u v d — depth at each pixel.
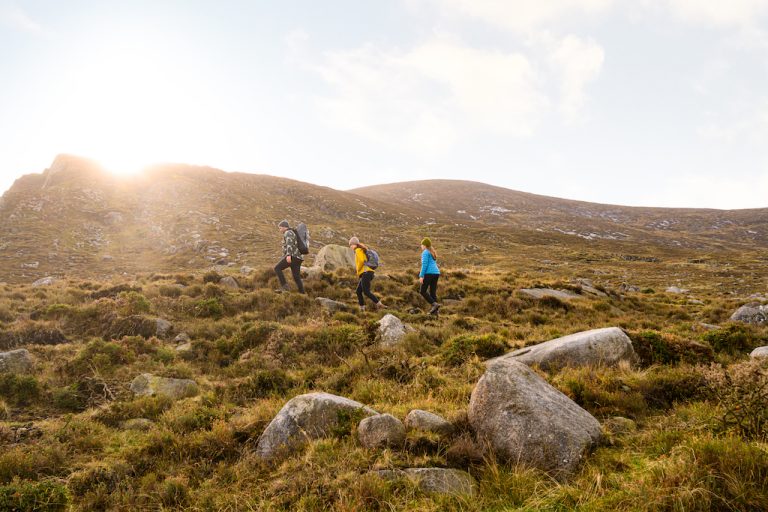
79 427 5.89
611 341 7.89
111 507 4.36
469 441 4.80
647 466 4.11
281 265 14.90
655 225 141.88
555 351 7.79
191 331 10.66
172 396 7.22
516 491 3.97
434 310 13.50
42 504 4.11
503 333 11.22
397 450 4.72
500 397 4.95
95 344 8.73
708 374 5.90
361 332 10.23
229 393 7.38
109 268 37.72
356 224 77.44
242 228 56.84
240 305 13.05
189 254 44.44
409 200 147.38
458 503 3.88
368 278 13.68
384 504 3.85
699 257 66.81
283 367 8.72
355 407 5.63
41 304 12.26
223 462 5.08
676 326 13.56
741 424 4.36
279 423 5.42
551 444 4.42
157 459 5.23
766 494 3.29
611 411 5.72
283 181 101.38
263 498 4.23
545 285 19.50
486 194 162.00
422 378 7.27
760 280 37.53
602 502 3.58
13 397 6.84
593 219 137.75
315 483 4.24
